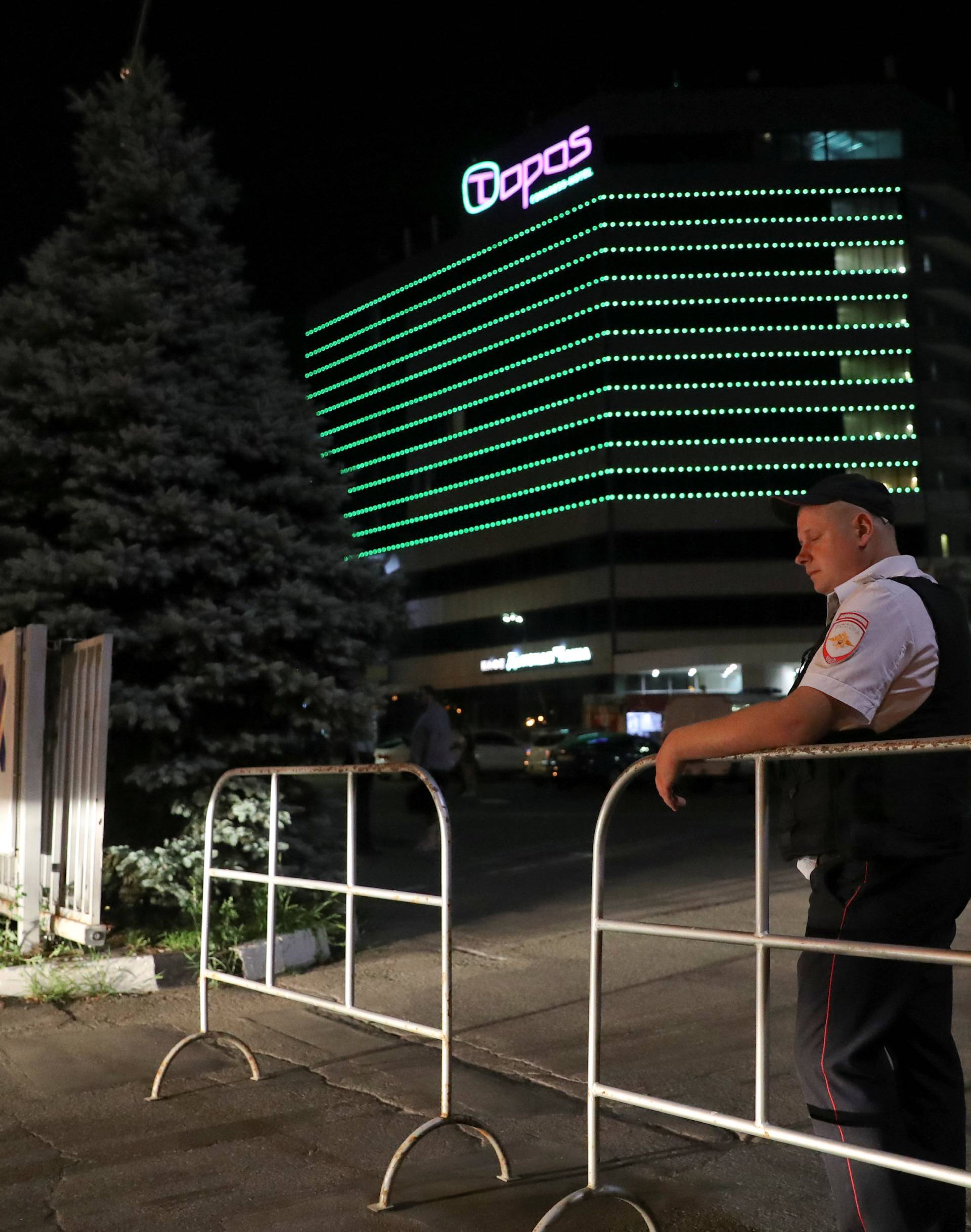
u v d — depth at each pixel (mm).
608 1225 3201
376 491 73062
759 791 2768
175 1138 3979
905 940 2504
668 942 7270
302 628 7621
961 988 5812
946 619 2613
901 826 2502
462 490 66812
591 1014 3121
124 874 7098
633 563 57812
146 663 7480
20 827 6605
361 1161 3738
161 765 7203
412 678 68625
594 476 58906
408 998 6047
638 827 16359
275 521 7594
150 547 7348
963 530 58438
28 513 7656
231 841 7074
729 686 53375
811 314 58594
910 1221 2486
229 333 8039
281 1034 5379
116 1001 6016
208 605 7273
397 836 15656
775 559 57688
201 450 7691
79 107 7914
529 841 14680
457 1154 3797
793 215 59000
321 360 78062
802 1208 3285
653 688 57688
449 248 68250
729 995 5859
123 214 7793
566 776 28719
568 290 60781
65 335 7672
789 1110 4125
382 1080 4625
